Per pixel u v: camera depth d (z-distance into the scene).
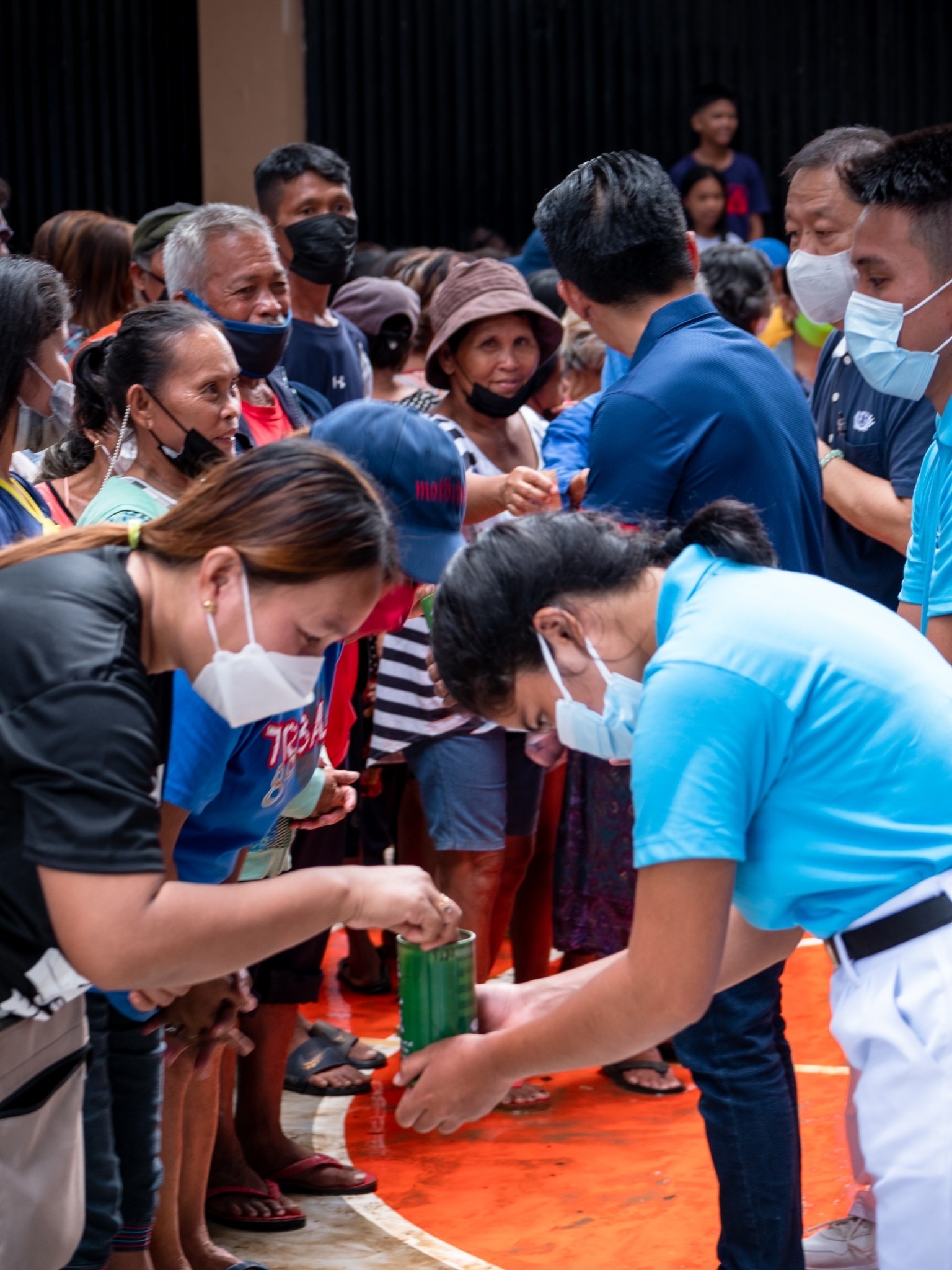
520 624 2.45
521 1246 3.88
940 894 2.38
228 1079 4.04
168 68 11.12
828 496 4.44
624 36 11.43
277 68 10.88
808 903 2.46
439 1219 4.05
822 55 11.48
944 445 3.31
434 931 2.61
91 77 11.15
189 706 2.69
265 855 3.55
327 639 2.41
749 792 2.35
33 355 3.47
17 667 2.27
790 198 4.55
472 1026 2.70
